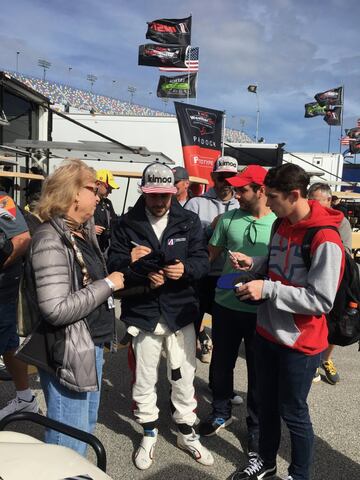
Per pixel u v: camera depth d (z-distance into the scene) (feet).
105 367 13.74
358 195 53.93
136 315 8.73
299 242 7.07
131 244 8.90
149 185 8.36
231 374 10.00
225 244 10.23
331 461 9.25
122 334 16.60
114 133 43.14
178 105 29.09
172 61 48.42
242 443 9.82
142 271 8.09
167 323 8.57
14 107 40.81
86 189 6.43
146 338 8.79
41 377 6.59
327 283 6.60
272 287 6.94
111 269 8.74
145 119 42.80
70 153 34.14
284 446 9.77
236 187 9.38
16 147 32.60
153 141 42.78
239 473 8.32
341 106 88.07
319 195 12.34
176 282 8.61
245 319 9.35
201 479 8.57
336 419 11.00
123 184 44.21
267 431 8.14
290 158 61.82
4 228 8.74
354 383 13.28
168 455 9.30
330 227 6.86
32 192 19.42
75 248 6.32
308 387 7.31
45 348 6.28
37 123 41.78
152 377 8.95
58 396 6.44
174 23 47.93
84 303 6.09
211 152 30.01
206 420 10.28
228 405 10.18
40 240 6.12
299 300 6.73
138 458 8.86
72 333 6.23
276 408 8.02
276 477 8.61
